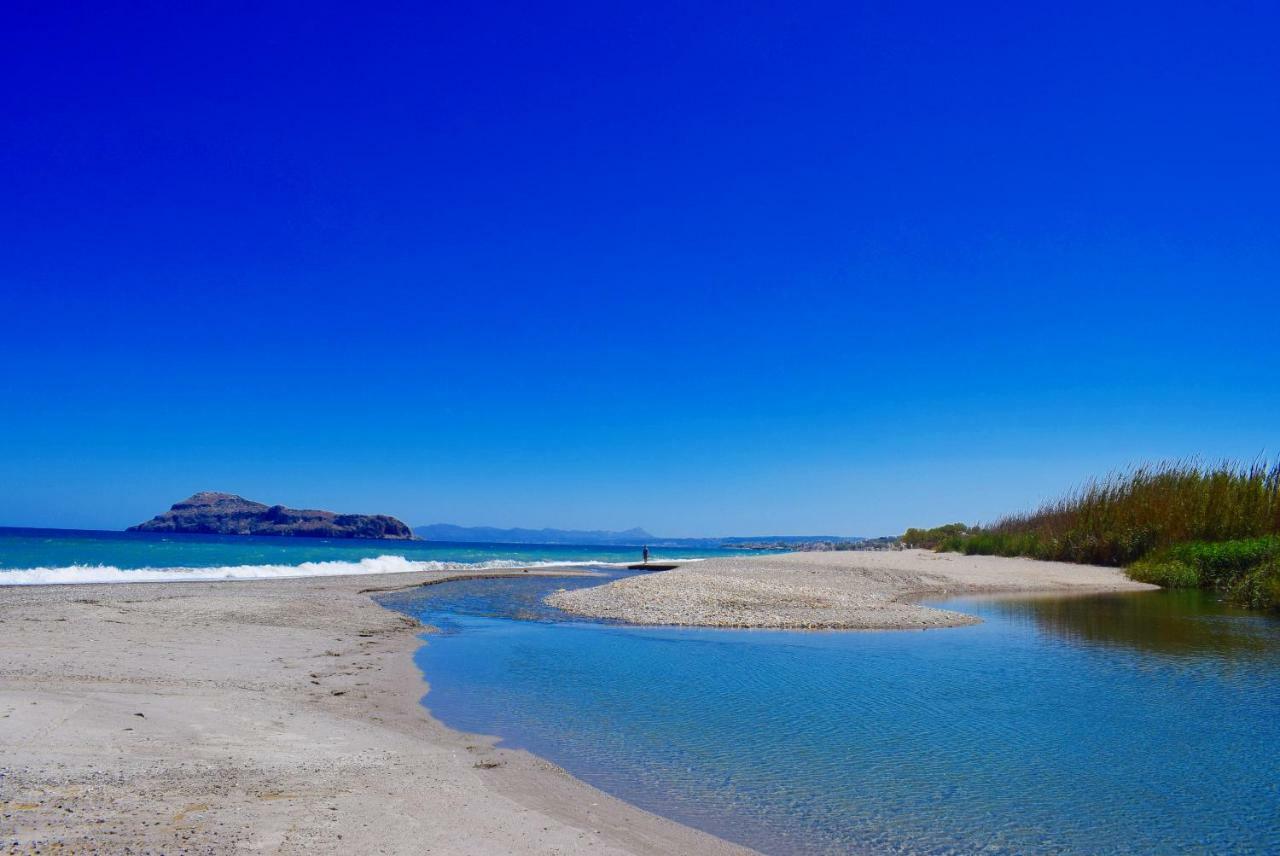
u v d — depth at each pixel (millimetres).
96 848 5152
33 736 7781
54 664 12039
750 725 10422
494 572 46156
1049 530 45875
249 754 7898
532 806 7102
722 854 6250
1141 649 16750
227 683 11727
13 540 69812
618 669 14406
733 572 33406
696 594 25406
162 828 5648
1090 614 23344
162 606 20688
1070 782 8219
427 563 52094
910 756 9070
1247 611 24156
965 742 9664
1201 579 31969
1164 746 9531
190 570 37312
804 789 7926
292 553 61312
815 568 36219
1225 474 36438
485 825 6406
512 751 9070
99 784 6520
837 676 13773
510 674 13844
